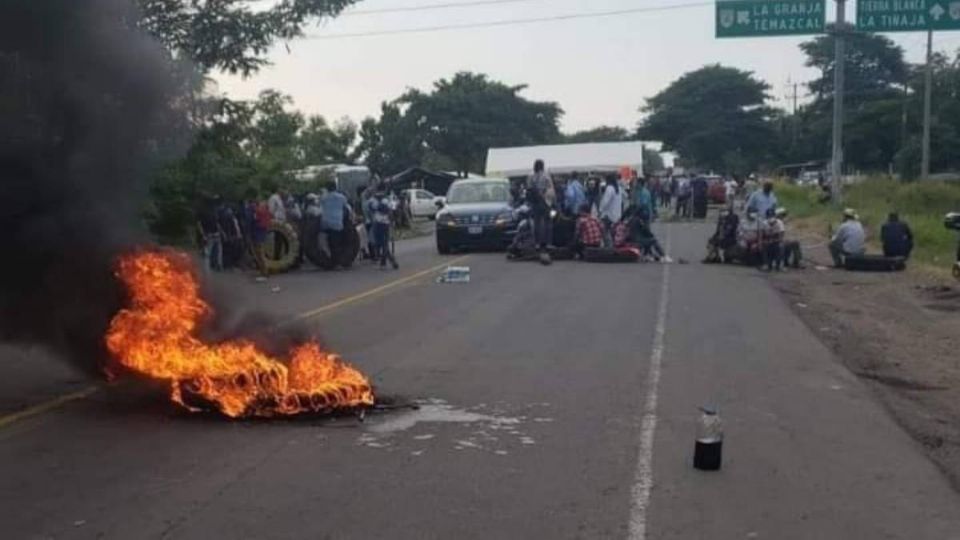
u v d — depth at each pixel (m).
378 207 22.91
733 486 6.47
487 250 27.41
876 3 32.81
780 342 12.18
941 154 70.31
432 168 81.50
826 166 89.06
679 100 103.31
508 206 27.38
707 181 52.97
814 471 6.82
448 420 8.13
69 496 6.21
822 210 41.03
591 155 42.91
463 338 12.30
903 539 5.57
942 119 74.56
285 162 27.73
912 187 40.78
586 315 14.35
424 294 17.11
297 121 38.31
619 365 10.55
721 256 22.98
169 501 6.12
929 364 11.21
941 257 25.47
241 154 20.69
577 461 7.00
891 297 17.73
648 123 104.75
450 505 6.06
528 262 23.58
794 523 5.80
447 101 88.62
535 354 11.19
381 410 8.44
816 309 15.73
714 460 6.81
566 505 6.07
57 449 7.24
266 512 5.93
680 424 8.05
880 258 21.91
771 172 99.69
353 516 5.86
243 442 7.43
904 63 97.56
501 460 7.02
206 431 7.73
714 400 8.93
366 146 86.06
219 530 5.62
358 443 7.43
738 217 22.73
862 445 7.50
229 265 21.06
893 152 85.00
